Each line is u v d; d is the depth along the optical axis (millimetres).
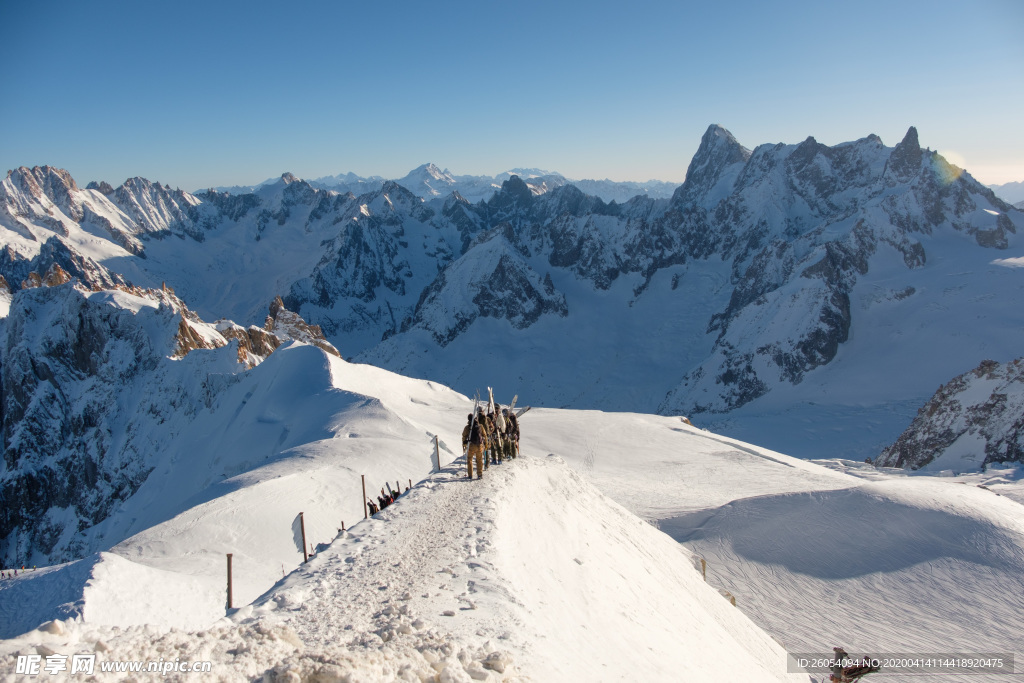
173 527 25953
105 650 5699
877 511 32750
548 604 9570
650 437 84625
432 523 11766
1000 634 23812
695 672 10125
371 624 7508
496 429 18266
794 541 32062
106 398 128500
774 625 25438
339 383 82625
